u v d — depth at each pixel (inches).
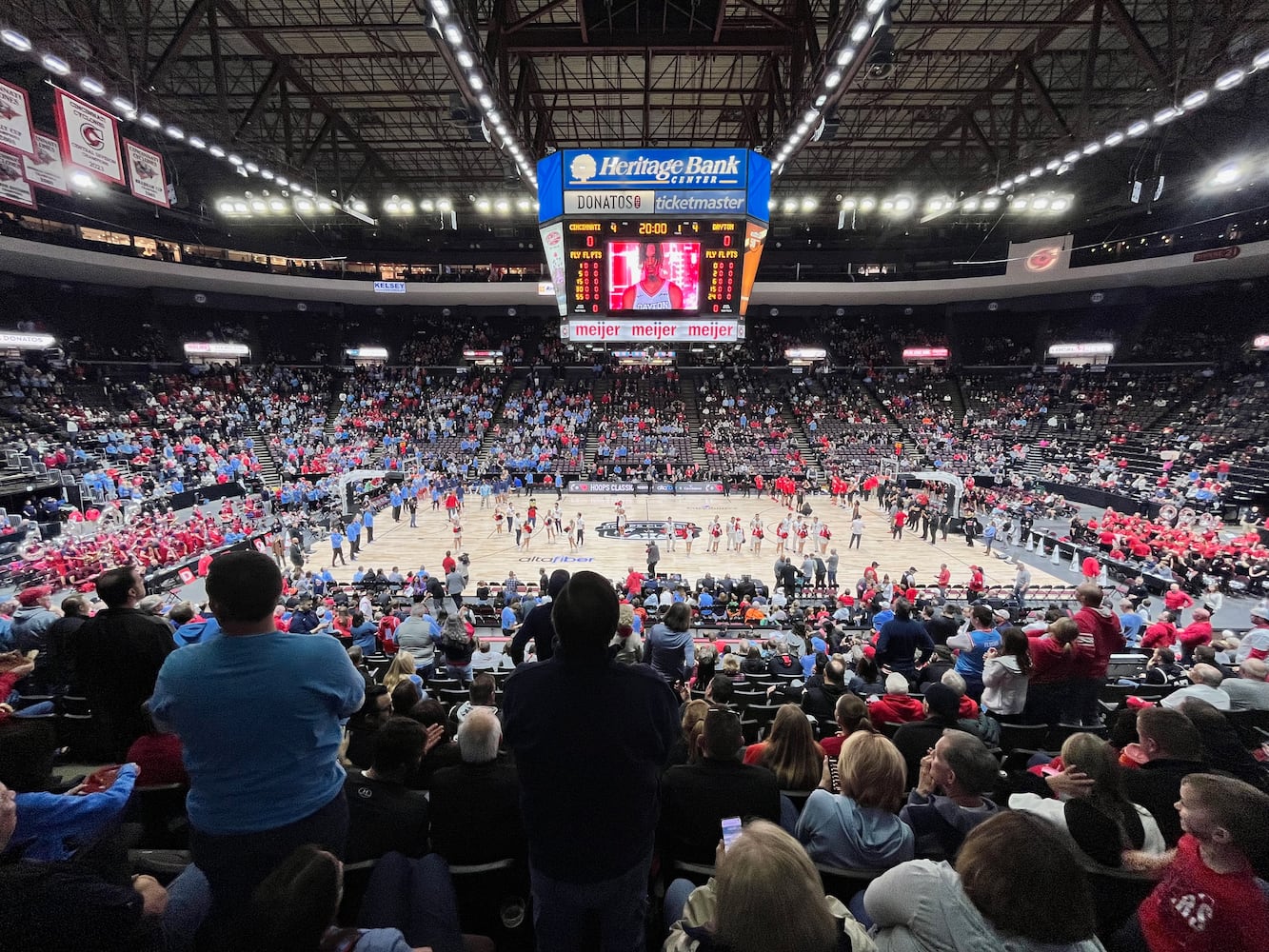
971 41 863.7
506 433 1676.9
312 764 90.0
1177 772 127.4
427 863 104.3
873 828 113.7
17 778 111.5
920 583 807.7
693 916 82.0
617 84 993.5
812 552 949.2
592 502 1344.7
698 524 1128.8
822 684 257.4
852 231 1772.9
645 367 1931.6
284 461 1405.0
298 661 89.4
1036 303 1699.1
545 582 639.8
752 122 1013.8
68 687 247.8
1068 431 1510.8
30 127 595.2
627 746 84.6
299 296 1711.4
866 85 1000.9
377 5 794.2
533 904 90.6
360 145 1249.4
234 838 85.1
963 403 1818.4
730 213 599.5
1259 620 386.3
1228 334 1477.6
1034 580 827.4
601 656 86.5
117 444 1170.6
